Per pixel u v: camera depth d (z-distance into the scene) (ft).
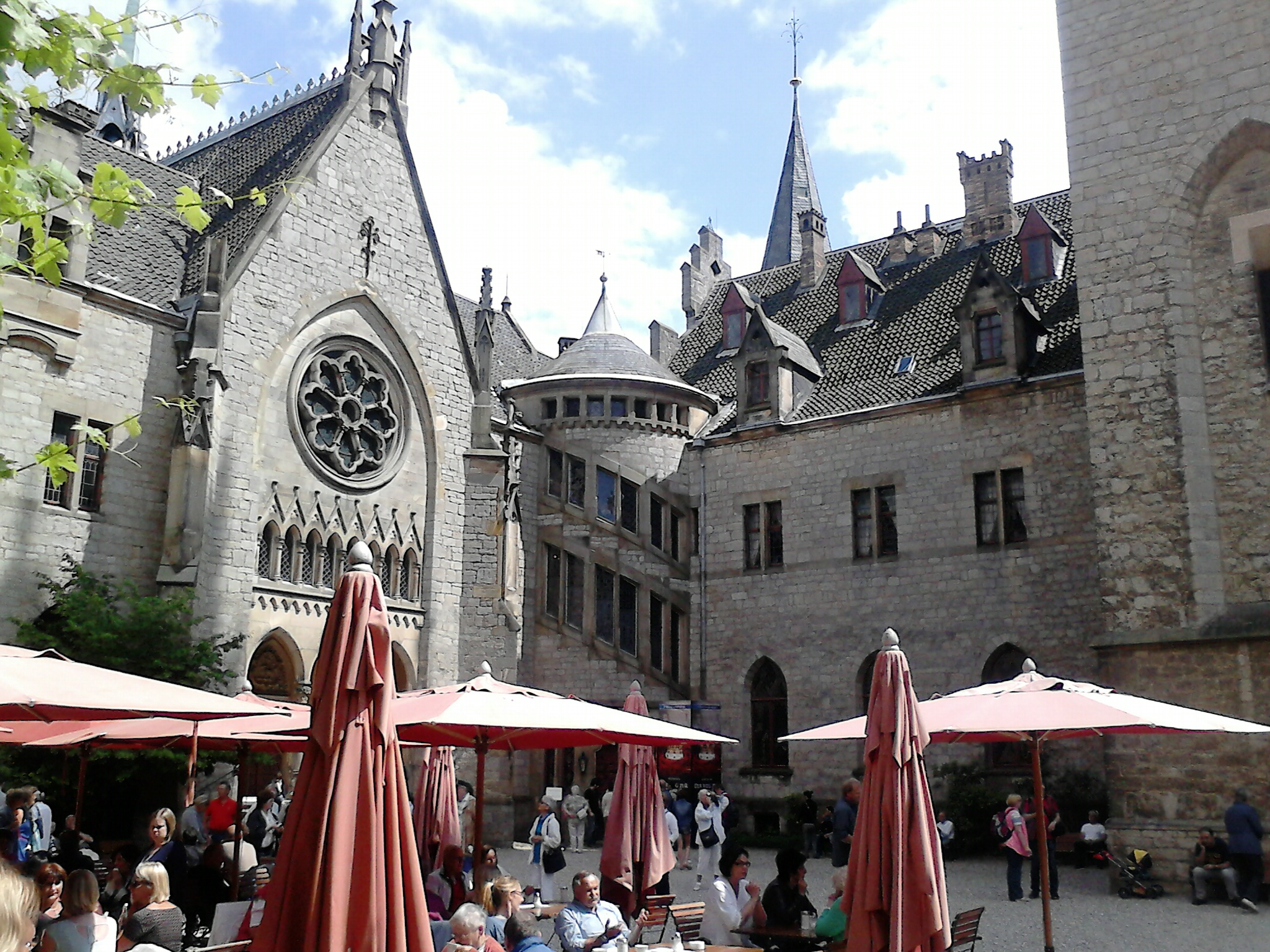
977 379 104.88
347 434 102.22
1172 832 70.85
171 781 81.05
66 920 28.45
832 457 113.29
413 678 104.27
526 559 116.98
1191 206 78.48
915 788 35.83
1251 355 75.05
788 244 195.62
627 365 122.21
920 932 34.17
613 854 55.93
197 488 85.25
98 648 72.74
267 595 92.38
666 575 118.42
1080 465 98.32
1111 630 76.28
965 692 48.44
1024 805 87.04
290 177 100.48
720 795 92.32
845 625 109.19
